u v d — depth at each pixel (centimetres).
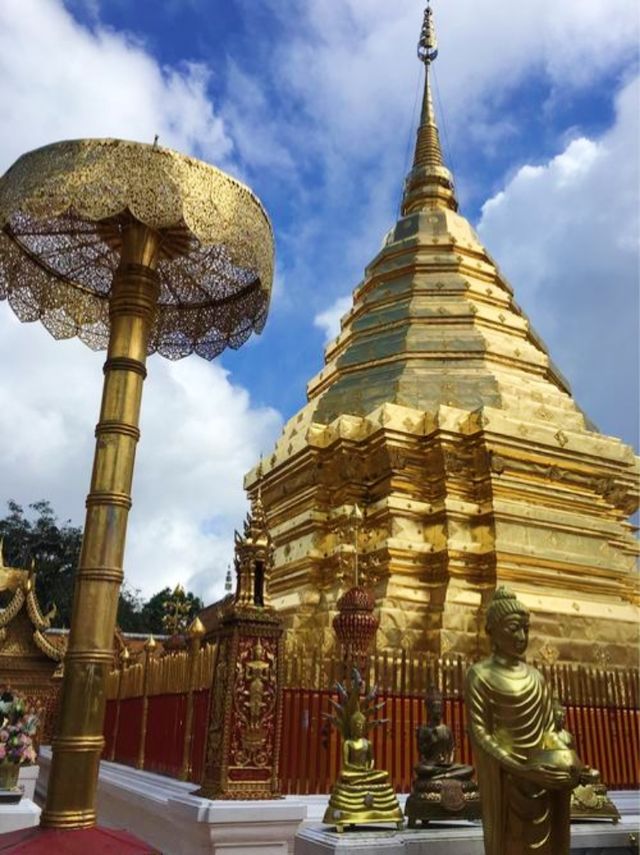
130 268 598
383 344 2155
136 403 573
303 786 1041
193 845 823
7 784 1180
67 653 523
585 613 1684
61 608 5550
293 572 1842
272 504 2086
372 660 1170
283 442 2128
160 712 1276
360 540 1758
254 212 617
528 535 1742
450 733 832
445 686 1207
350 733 820
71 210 596
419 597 1658
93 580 527
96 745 509
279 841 805
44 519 5772
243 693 878
